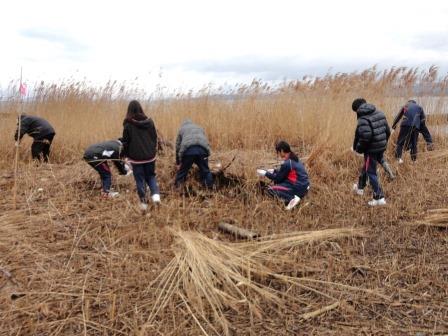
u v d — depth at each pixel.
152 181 6.11
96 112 10.70
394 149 9.56
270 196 6.56
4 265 4.62
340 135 9.09
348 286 4.30
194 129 6.84
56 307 3.97
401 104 11.11
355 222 5.97
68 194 6.73
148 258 4.77
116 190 7.02
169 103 11.11
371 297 4.16
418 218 6.04
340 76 11.62
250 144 9.05
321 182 7.51
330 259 4.82
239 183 7.04
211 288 4.10
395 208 6.39
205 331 3.65
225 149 9.38
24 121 8.42
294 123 10.09
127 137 5.87
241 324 3.77
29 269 4.55
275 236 5.30
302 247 5.15
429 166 8.64
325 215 6.23
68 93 11.02
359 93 11.20
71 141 9.66
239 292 4.07
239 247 4.94
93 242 5.18
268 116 10.43
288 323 3.77
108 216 5.90
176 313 3.88
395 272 4.54
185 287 4.16
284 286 4.36
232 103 11.05
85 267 4.61
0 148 9.07
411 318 3.84
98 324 3.73
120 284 4.30
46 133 8.59
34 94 10.81
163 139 8.82
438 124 10.83
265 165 7.49
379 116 6.50
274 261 4.67
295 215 6.17
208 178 6.86
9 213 5.88
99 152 6.45
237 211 6.12
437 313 3.90
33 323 3.74
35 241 5.17
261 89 11.33
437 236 5.50
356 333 3.64
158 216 5.77
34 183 7.18
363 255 4.97
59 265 4.66
